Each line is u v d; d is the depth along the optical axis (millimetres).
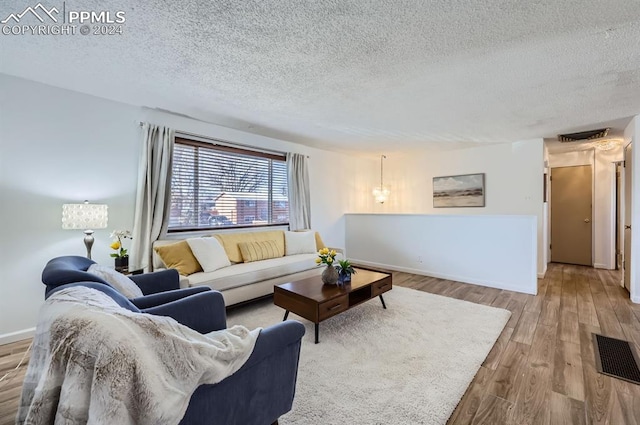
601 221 5402
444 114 3373
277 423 1437
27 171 2547
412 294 3691
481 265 4148
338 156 5836
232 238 3766
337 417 1550
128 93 2820
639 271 3369
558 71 2293
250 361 1161
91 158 2887
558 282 4312
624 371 1970
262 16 1645
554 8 1560
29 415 799
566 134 4297
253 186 4410
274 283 3488
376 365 2057
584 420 1533
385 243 5277
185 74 2395
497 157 5078
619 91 2684
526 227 3768
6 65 2279
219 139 3910
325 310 2439
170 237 3449
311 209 5301
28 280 2557
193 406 1004
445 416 1557
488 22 1686
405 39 1865
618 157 5242
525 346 2336
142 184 3146
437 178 5840
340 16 1639
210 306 1800
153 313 1560
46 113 2631
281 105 3104
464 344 2355
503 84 2541
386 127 3955
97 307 939
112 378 793
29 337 2549
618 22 1672
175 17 1661
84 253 2850
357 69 2281
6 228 2461
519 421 1530
